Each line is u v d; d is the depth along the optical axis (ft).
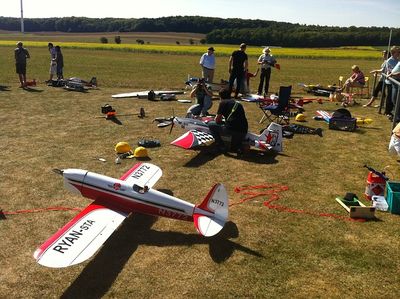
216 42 286.46
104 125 44.04
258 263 19.60
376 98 61.11
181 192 27.48
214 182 29.25
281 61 144.05
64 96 60.44
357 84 61.11
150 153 35.12
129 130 42.24
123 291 17.57
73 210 24.59
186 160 33.58
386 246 21.24
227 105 34.60
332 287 17.93
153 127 43.55
